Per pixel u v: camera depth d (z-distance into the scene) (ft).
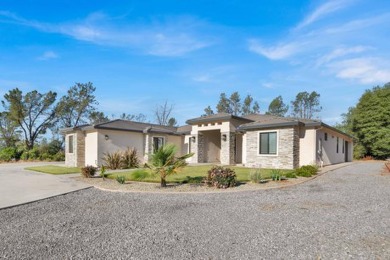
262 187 34.76
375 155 112.57
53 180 43.62
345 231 17.48
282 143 60.03
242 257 13.74
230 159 71.82
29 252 14.58
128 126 76.28
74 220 20.76
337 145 81.76
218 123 74.64
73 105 140.26
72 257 13.88
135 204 26.21
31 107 130.11
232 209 23.84
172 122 164.55
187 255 14.03
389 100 111.45
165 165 35.86
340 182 39.11
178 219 20.80
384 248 14.69
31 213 23.06
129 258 13.70
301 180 40.52
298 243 15.52
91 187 36.47
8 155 108.06
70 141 75.72
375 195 29.27
